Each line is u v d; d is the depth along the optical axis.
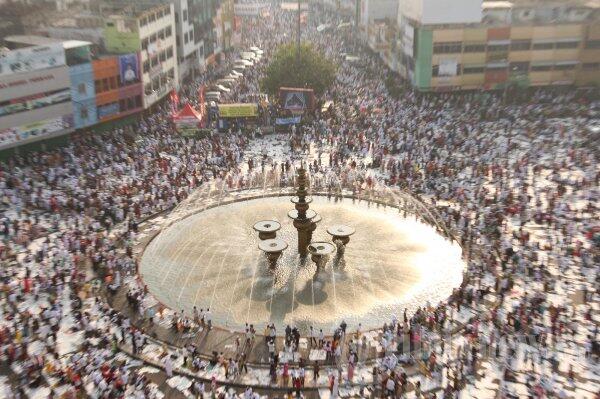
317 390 35.06
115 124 82.44
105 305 42.94
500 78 100.56
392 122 85.00
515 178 65.12
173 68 99.75
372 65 125.62
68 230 53.78
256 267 48.38
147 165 69.12
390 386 34.16
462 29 97.31
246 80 112.19
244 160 73.19
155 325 41.06
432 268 48.34
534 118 87.62
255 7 169.38
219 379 35.94
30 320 40.88
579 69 101.12
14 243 51.41
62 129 73.69
